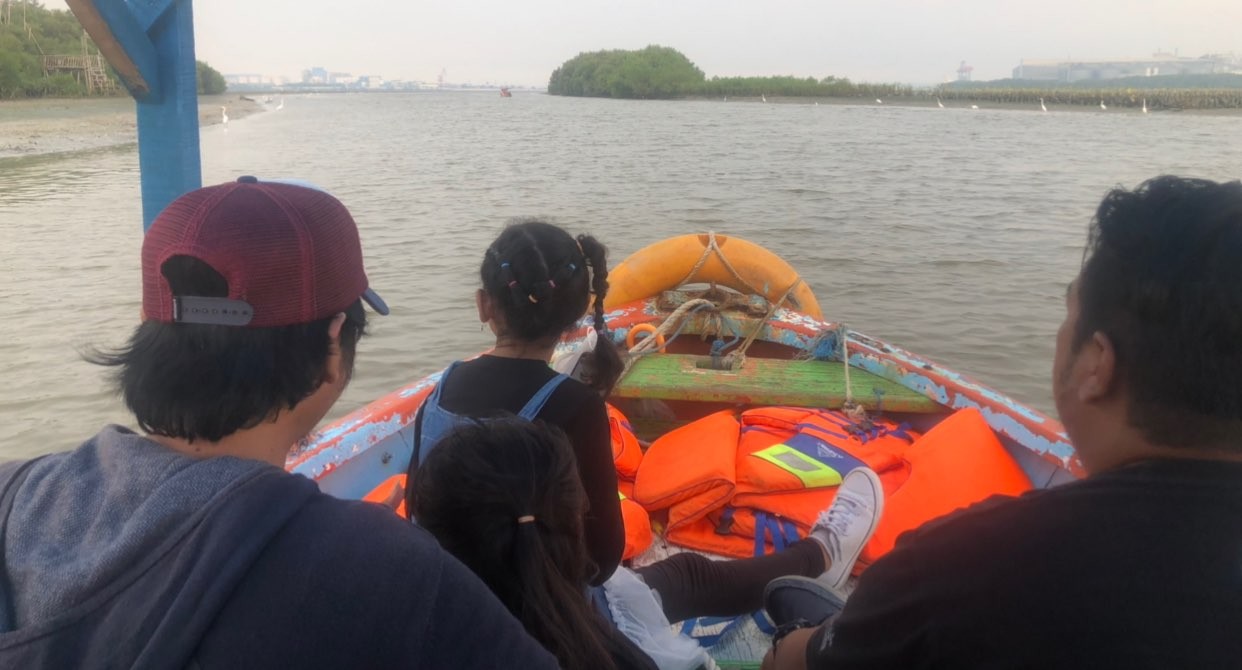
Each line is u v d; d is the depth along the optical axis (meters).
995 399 3.39
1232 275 0.90
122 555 0.80
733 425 3.29
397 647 0.82
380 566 0.83
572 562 1.44
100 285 9.53
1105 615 0.93
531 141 36.03
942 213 15.02
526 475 1.36
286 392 0.95
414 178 21.23
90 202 16.61
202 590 0.78
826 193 17.92
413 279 9.89
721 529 2.88
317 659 0.79
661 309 4.75
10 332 7.80
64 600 0.80
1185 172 22.28
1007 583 0.99
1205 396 0.93
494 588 1.37
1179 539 0.92
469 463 1.36
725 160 26.19
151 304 0.94
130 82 2.08
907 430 3.48
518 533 1.35
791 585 2.19
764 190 18.47
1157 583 0.92
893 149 30.73
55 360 7.09
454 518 1.36
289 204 0.97
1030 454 3.24
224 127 50.38
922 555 1.10
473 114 72.44
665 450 3.17
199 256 0.91
